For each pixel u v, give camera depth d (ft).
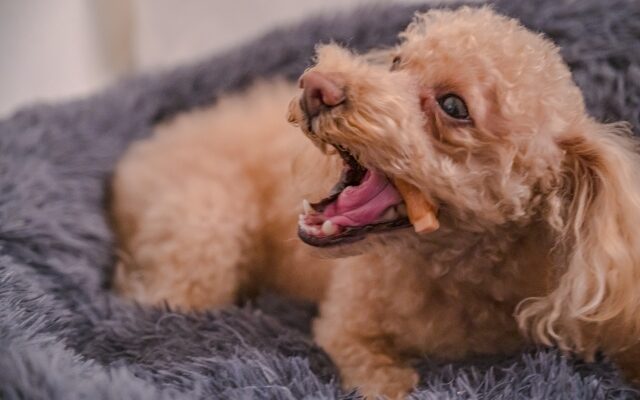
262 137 5.11
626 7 4.57
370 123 3.24
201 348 3.90
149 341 4.01
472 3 4.68
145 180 5.09
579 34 4.56
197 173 4.99
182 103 5.88
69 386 2.92
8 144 5.06
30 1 7.44
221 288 4.85
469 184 3.41
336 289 4.32
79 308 4.25
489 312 3.86
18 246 4.35
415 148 3.31
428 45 3.55
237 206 4.89
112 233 4.98
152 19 7.25
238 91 5.83
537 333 3.67
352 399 3.51
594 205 3.54
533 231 3.68
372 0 6.05
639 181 3.63
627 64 4.49
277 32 5.87
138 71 6.66
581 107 3.75
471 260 3.71
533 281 3.75
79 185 5.09
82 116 5.55
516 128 3.41
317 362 3.97
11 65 7.50
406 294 3.94
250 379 3.53
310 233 3.59
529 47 3.59
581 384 3.49
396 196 3.51
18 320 3.61
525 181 3.48
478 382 3.56
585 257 3.50
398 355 4.10
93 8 7.78
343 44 5.04
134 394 3.01
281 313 4.65
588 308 3.46
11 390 2.85
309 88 3.28
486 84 3.41
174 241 4.82
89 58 7.86
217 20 7.06
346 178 3.68
